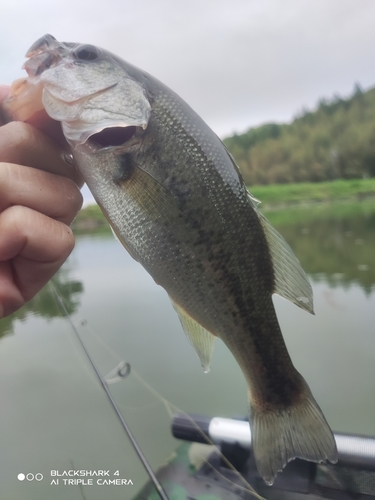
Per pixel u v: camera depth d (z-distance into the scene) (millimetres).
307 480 234
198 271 204
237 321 217
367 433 302
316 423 210
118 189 191
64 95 177
